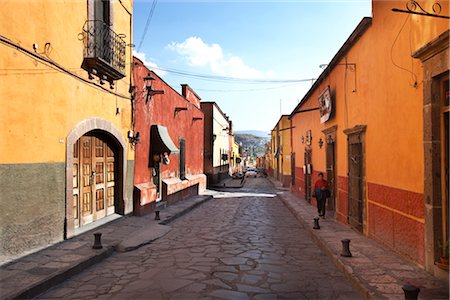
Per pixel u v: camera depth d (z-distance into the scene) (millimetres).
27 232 7148
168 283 5938
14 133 6789
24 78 7031
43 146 7648
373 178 8594
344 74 11125
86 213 10086
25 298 5094
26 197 7109
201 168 28188
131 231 10055
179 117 20219
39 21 7477
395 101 7230
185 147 21859
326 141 13562
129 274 6473
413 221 6500
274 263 7238
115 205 12039
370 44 8766
